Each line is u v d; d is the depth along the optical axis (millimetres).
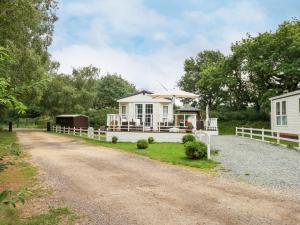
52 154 18188
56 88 51938
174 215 6832
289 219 6523
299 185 9570
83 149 21000
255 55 38750
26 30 22797
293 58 35281
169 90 26188
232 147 19219
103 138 29828
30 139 31938
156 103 27750
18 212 7105
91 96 56062
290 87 38375
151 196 8438
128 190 9141
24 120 72750
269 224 6238
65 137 35531
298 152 17125
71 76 58156
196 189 9188
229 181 10250
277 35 36500
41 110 57281
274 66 37062
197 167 13062
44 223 6391
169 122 27391
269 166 12875
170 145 21953
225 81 44094
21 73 22312
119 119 26547
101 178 10930
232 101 54312
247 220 6473
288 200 7941
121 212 7074
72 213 7027
